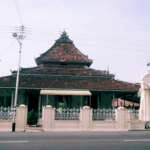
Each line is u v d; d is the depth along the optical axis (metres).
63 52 31.08
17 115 16.20
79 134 13.83
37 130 16.12
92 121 17.02
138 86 25.33
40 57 29.45
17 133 14.32
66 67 29.34
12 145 9.41
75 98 26.00
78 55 30.89
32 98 25.41
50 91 22.88
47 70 26.81
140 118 18.62
